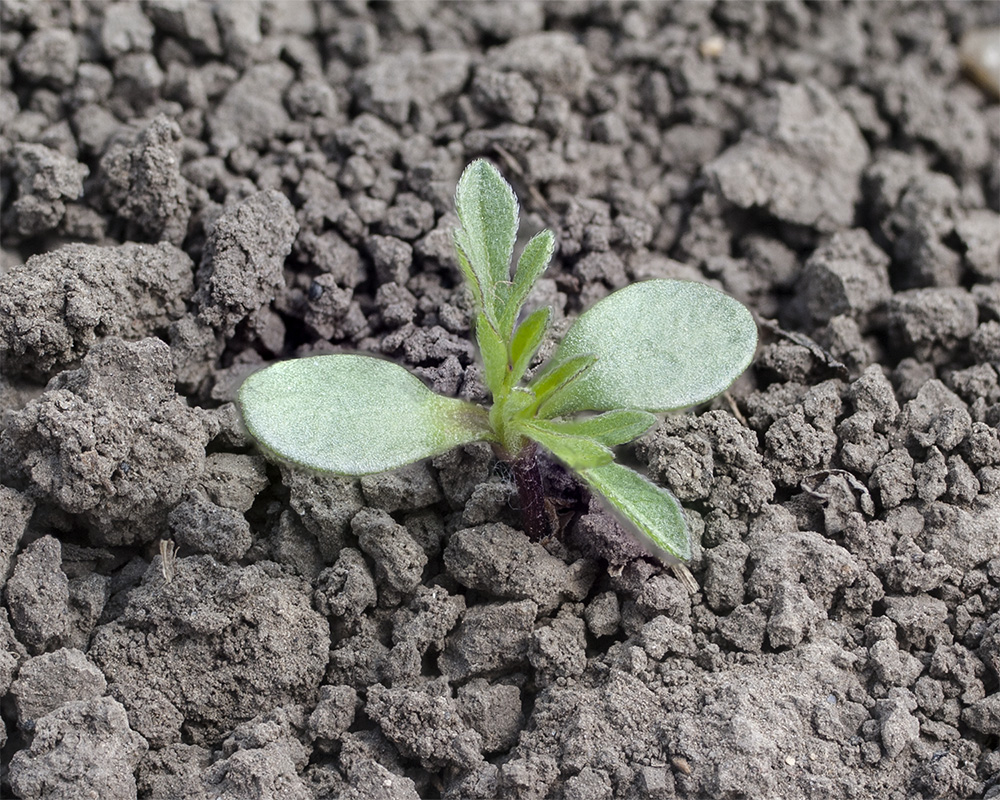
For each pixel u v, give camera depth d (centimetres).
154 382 11
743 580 11
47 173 12
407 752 11
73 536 11
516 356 11
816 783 10
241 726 11
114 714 10
